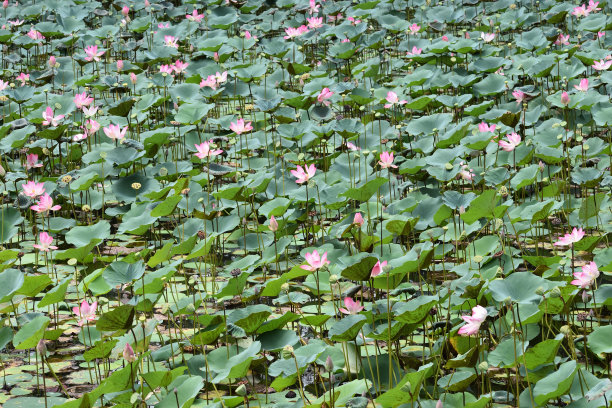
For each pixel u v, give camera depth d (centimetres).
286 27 1482
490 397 368
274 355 468
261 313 419
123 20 1431
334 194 660
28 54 1363
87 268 629
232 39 1253
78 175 768
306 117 985
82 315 470
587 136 877
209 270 620
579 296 495
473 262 536
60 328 502
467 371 420
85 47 1363
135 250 662
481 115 880
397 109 950
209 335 435
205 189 808
